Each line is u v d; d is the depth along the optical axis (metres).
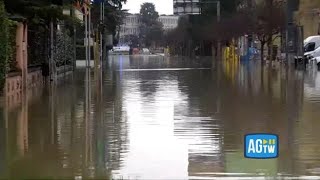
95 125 12.79
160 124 12.95
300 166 8.51
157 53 165.88
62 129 12.18
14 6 23.00
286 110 15.70
